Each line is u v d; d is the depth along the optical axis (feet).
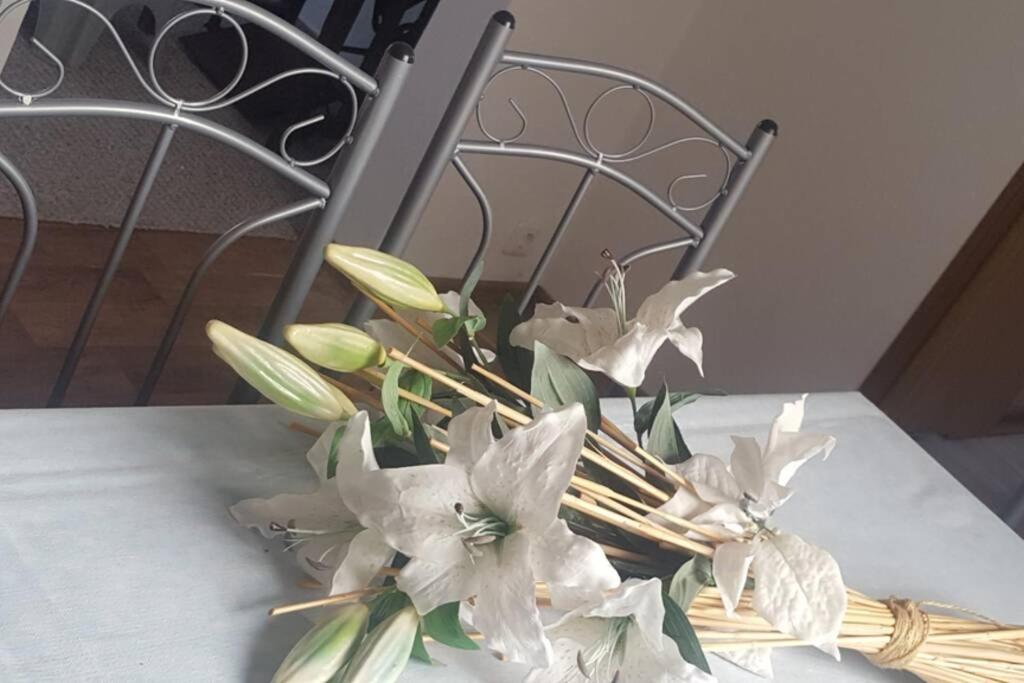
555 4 8.86
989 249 7.68
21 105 3.50
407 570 2.81
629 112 9.93
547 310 3.43
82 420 3.44
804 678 3.57
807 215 8.66
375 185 9.56
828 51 8.53
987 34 7.54
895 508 4.59
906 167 8.02
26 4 3.77
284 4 10.63
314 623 3.10
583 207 10.34
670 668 2.88
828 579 2.98
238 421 3.66
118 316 7.41
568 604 2.80
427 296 3.21
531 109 9.46
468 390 3.08
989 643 3.58
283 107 10.44
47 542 3.05
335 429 3.14
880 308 8.19
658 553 3.18
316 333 2.99
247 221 4.00
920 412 8.18
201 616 3.03
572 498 2.97
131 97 9.79
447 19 8.92
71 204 8.25
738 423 4.63
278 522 3.16
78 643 2.85
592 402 3.18
